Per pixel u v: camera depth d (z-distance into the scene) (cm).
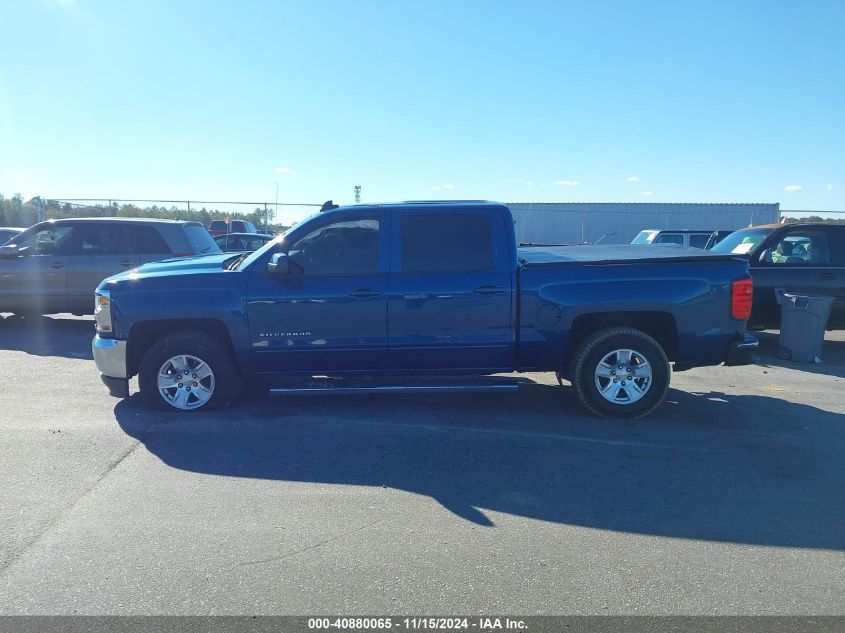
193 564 342
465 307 584
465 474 468
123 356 599
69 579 328
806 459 501
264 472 469
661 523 393
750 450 521
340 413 614
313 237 593
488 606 307
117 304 595
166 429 562
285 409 624
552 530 383
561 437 549
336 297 583
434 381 611
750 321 939
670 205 2886
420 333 588
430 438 544
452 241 591
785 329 882
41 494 429
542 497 429
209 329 619
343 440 538
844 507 417
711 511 410
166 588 320
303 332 588
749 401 670
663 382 589
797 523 394
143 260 1020
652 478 462
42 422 579
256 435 548
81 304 1028
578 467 482
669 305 583
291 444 527
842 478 464
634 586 324
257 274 591
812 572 339
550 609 305
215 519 395
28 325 1112
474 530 383
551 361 600
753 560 350
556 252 684
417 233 591
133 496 427
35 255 1023
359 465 484
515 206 2959
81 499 421
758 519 399
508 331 589
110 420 586
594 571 338
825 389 725
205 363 603
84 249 1027
